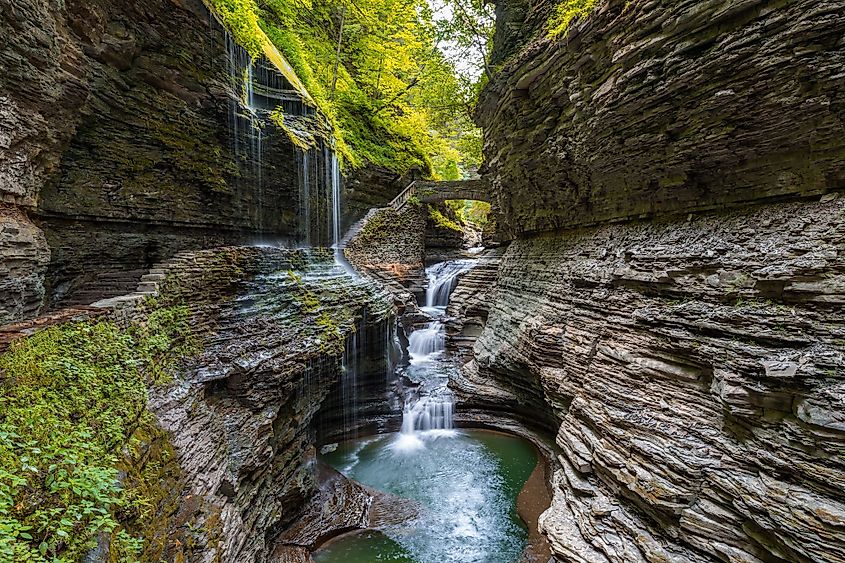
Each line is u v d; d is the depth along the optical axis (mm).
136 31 10773
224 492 8188
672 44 8641
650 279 9758
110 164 10852
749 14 7449
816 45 6789
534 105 15273
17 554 3602
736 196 9039
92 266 10656
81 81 9281
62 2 8516
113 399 6887
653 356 9180
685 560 6773
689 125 9117
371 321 16281
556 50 12891
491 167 21109
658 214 11141
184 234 13242
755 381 6895
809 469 5969
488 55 24438
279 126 16578
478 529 10883
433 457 14594
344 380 15234
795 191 7945
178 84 12203
